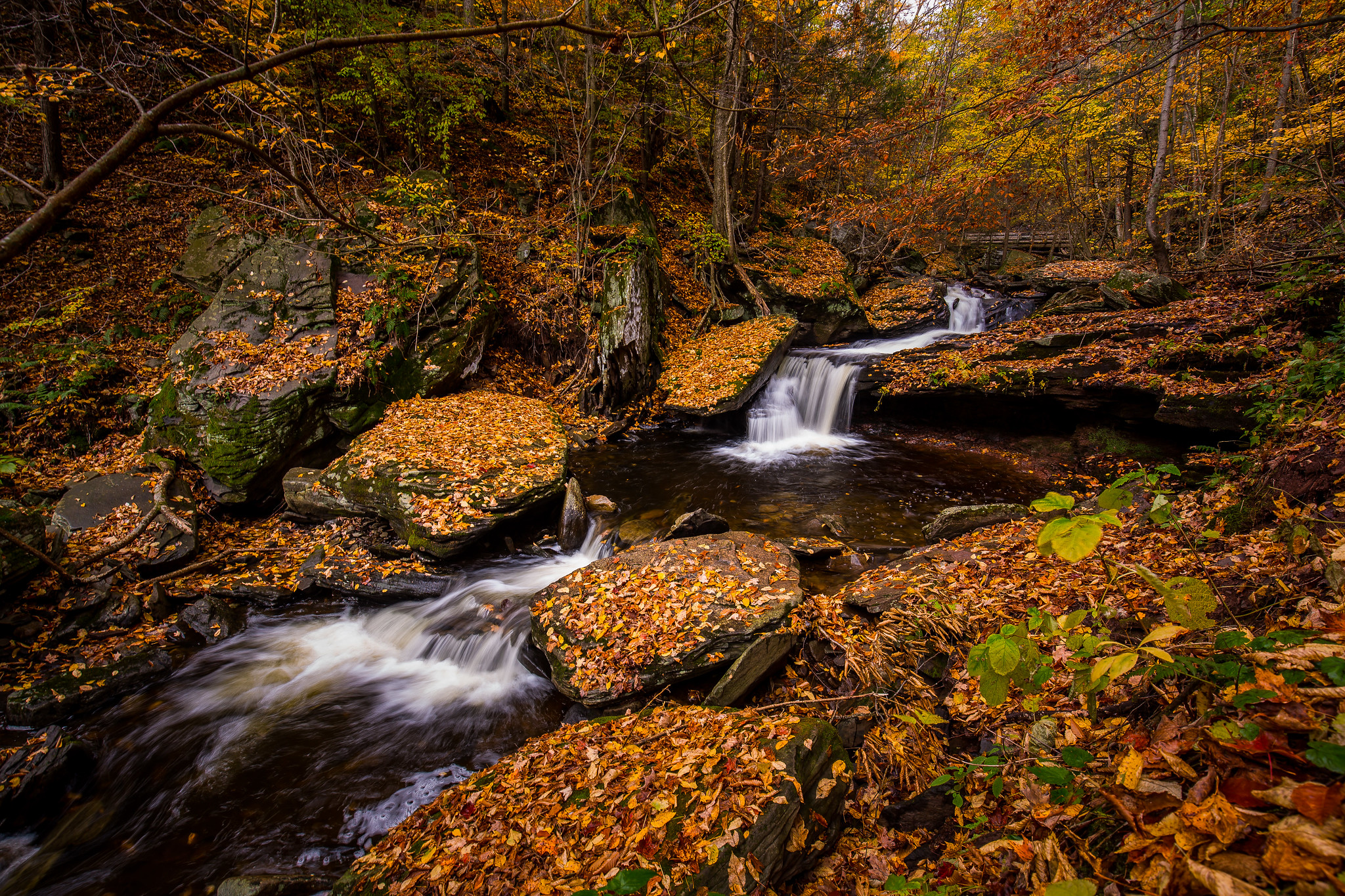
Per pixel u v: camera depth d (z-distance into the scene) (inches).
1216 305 377.1
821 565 243.9
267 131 417.7
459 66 531.5
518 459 309.0
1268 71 536.7
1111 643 79.5
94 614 218.2
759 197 701.9
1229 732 67.3
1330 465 135.9
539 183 551.8
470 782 136.2
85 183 41.3
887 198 321.7
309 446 319.9
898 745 132.6
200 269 401.7
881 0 600.7
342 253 405.1
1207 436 295.1
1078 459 353.1
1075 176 740.7
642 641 177.5
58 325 367.2
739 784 112.3
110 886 137.4
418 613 238.2
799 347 586.2
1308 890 50.7
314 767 167.9
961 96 395.9
